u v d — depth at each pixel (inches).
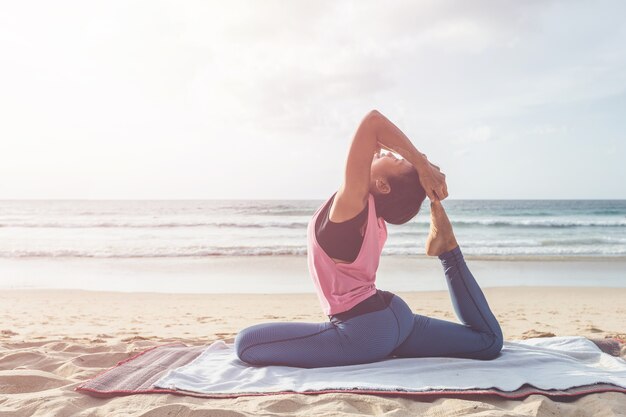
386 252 728.3
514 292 442.6
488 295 427.5
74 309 354.3
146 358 128.6
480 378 106.0
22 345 173.2
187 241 879.7
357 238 102.7
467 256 718.5
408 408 94.6
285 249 764.6
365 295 109.2
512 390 100.3
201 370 115.9
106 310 350.9
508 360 118.2
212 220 1352.1
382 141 103.2
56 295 415.5
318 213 108.3
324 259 106.1
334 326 112.3
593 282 509.4
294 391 100.2
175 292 445.1
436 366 112.5
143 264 633.6
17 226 1199.6
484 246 833.5
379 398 97.3
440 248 117.9
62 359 143.0
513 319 315.6
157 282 501.7
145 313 339.6
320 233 105.7
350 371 110.7
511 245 847.7
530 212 1854.1
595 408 93.9
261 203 2982.3
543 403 94.3
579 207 2368.4
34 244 829.2
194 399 98.7
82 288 465.4
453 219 1429.6
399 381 104.2
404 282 494.3
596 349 139.3
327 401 96.0
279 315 334.0
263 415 87.2
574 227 1198.9
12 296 408.5
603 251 771.4
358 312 109.3
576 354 130.6
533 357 121.2
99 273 560.1
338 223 102.5
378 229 106.6
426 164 104.3
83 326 289.1
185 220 1360.7
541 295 427.2
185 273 562.3
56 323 299.0
